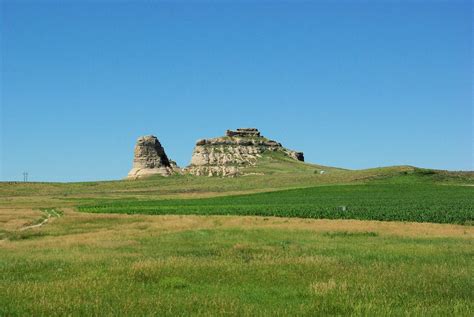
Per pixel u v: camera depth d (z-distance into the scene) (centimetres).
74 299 1619
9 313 1459
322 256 2634
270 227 4756
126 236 3994
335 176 17962
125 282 1939
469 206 7594
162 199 12862
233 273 2116
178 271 2148
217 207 8688
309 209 7394
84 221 5884
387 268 2236
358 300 1602
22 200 13738
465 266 2314
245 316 1417
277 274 2089
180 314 1451
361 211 6800
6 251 3112
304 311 1480
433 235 3997
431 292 1747
